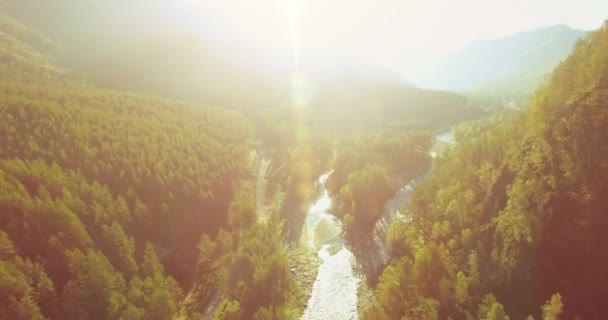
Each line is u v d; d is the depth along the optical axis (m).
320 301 79.12
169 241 97.81
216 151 141.62
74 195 89.56
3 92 138.38
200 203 110.56
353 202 114.06
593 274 51.78
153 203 101.75
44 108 127.19
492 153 91.88
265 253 82.56
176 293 76.94
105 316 62.31
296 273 90.12
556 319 49.12
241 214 105.25
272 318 63.38
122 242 78.69
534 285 55.06
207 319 74.12
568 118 65.94
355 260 93.19
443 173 101.81
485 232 68.12
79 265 67.00
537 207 60.09
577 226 54.84
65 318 61.56
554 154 64.12
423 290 59.59
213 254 91.94
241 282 75.88
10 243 66.94
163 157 119.31
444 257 63.84
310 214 125.50
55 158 103.25
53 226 75.19
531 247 57.91
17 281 58.88
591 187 55.44
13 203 75.75
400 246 89.50
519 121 95.81
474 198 78.50
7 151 100.88
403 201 120.06
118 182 102.38
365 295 78.81
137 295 65.19
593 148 58.03
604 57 67.06
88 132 119.75
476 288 57.84
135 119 146.00
